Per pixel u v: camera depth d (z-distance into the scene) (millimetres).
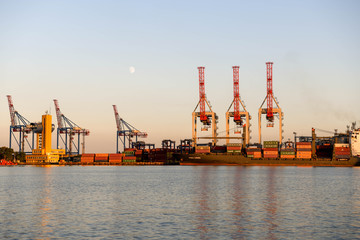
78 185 97125
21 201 62844
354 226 41938
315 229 40562
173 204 58406
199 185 93875
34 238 37031
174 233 38844
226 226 42062
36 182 109312
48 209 53500
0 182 109562
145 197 67938
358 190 80688
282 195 70812
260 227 41562
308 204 58438
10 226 42062
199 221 44688
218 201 61906
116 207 55312
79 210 52562
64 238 36969
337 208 54344
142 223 43531
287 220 45344
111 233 38781
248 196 69125
